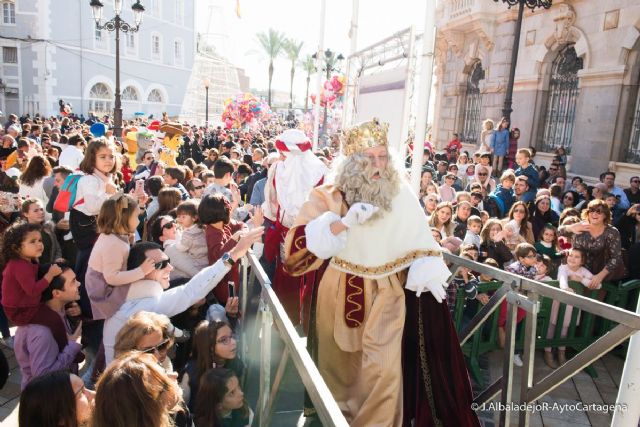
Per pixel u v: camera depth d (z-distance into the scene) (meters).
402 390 2.34
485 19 13.60
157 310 2.95
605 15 9.98
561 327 4.46
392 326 2.29
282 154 4.06
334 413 1.27
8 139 8.80
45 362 2.99
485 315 2.72
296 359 1.63
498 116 13.55
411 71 4.04
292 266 2.40
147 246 3.03
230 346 2.83
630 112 9.60
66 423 2.00
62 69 29.89
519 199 6.73
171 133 9.34
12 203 4.98
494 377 4.18
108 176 4.25
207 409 2.53
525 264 4.59
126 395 1.68
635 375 2.28
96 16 13.91
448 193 7.65
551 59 11.80
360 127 2.32
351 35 6.59
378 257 2.33
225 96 44.78
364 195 2.28
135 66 34.38
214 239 3.46
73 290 3.16
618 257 4.70
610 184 7.71
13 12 28.56
